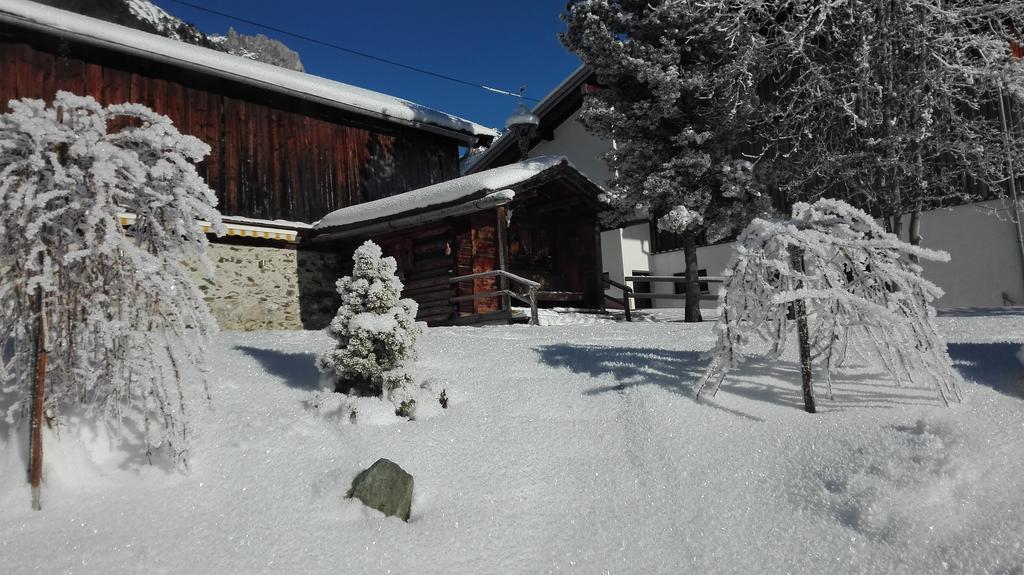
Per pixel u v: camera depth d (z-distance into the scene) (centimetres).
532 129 2136
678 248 2031
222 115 1401
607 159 1341
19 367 340
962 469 321
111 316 344
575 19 1274
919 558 277
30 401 321
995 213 1313
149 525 294
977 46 1012
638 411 445
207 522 302
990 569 263
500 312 1159
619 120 1241
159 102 1313
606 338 723
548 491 367
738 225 1226
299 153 1526
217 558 278
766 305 439
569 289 1492
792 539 308
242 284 1330
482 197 1161
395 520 325
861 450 360
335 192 1583
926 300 441
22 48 1164
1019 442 346
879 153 1020
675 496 354
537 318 1122
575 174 1332
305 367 558
